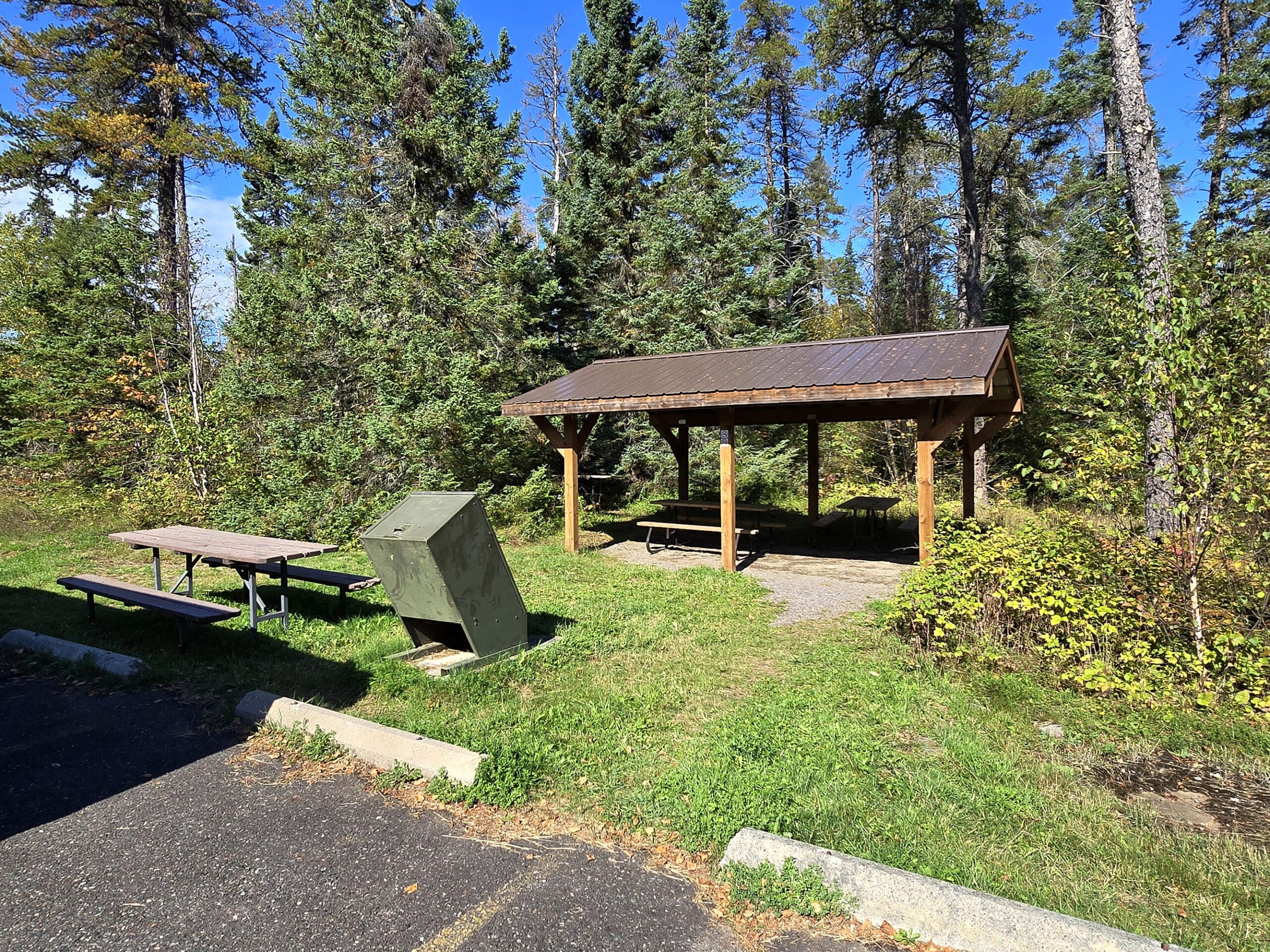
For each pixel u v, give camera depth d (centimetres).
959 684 439
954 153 1861
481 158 1262
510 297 1291
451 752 331
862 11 1331
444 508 471
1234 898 235
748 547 1084
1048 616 461
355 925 225
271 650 520
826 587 780
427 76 1284
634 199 1752
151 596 547
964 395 643
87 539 1045
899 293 2239
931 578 523
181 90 1551
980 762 334
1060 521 552
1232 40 1767
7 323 1744
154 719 402
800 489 1734
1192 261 485
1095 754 350
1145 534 486
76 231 1741
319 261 1399
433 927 224
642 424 1609
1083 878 244
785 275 1792
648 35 1709
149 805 305
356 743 352
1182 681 422
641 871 254
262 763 347
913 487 1633
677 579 820
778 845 250
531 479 1143
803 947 216
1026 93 1481
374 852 268
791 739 360
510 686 448
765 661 510
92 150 1505
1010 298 1595
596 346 1705
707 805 288
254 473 1161
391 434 1047
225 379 1221
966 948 212
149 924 227
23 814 298
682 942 217
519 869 256
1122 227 537
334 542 1026
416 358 1091
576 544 988
